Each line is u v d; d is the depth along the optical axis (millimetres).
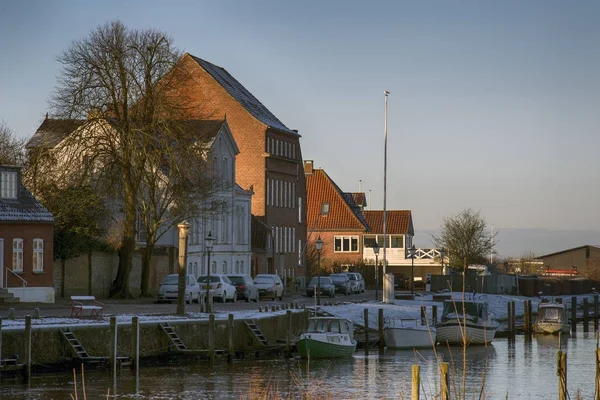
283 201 129750
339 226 160500
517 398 48688
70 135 79812
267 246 123562
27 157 90500
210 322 56688
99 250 82375
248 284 89500
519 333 92188
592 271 194750
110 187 80250
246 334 62031
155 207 82562
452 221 153250
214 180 87688
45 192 80562
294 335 69000
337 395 47344
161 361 55188
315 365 58812
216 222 107438
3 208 71250
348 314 80000
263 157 122875
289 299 98188
